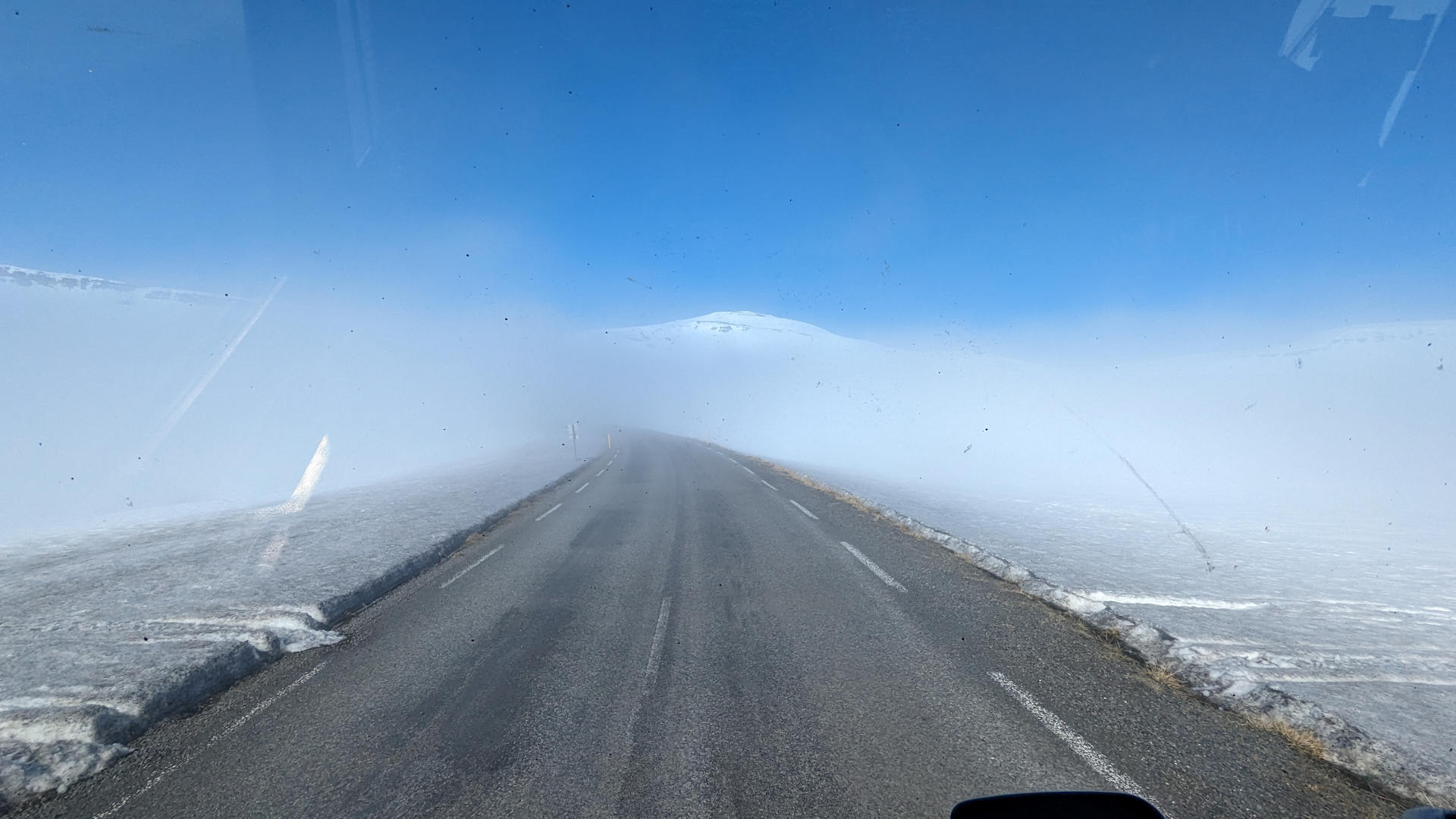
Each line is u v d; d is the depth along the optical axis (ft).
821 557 26.30
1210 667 13.29
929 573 23.38
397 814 9.01
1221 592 20.24
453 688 13.79
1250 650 14.64
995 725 11.27
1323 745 10.19
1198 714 11.73
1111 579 21.54
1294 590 20.61
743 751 10.58
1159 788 9.14
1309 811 8.55
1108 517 37.42
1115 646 15.53
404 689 13.80
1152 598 19.34
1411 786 8.96
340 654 16.34
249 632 16.84
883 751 10.44
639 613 19.27
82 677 13.58
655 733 11.36
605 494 51.78
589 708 12.55
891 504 41.06
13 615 18.80
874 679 13.55
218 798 9.63
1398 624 16.87
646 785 9.57
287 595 20.29
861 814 8.64
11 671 14.05
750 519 37.11
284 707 13.07
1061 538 29.71
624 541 31.35
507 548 30.37
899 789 9.25
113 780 10.30
